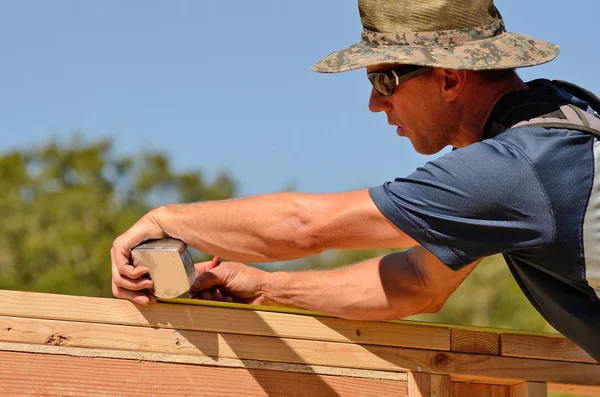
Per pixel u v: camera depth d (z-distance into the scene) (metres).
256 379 2.94
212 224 2.88
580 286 2.78
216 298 3.42
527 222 2.68
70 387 2.76
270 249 2.86
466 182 2.67
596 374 3.24
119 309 2.86
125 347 2.83
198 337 2.91
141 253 2.82
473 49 2.91
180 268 2.81
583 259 2.71
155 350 2.86
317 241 2.82
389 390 3.08
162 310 2.89
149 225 2.92
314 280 3.27
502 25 3.07
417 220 2.71
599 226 2.69
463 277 3.23
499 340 3.21
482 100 2.97
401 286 3.19
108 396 2.78
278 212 2.83
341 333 3.07
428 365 3.11
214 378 2.90
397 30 2.97
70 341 2.79
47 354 2.76
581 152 2.71
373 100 3.21
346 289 3.18
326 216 2.79
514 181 2.66
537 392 3.18
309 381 3.00
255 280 3.39
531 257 2.78
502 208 2.67
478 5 2.99
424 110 3.04
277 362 2.98
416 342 3.12
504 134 2.81
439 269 3.16
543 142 2.72
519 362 3.20
